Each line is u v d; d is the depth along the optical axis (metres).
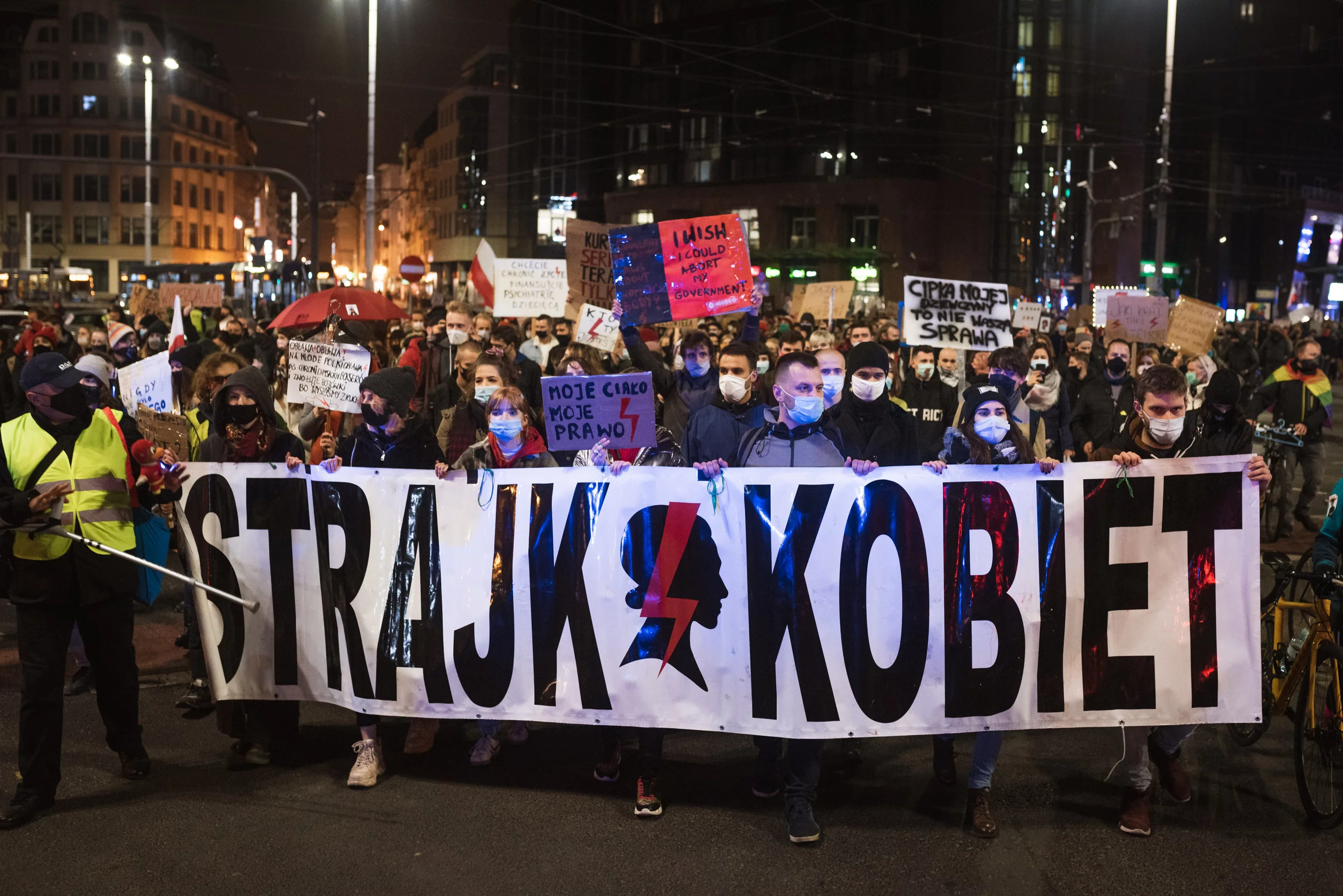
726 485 4.91
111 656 5.09
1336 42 88.81
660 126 72.56
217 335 13.58
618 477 5.03
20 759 4.77
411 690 5.20
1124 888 4.21
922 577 4.83
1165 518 4.84
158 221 96.12
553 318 13.27
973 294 8.34
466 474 5.20
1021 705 4.82
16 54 94.69
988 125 62.16
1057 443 8.69
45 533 4.70
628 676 4.99
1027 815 4.86
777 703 4.84
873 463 4.80
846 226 66.25
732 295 6.66
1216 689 4.82
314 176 29.73
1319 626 4.91
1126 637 4.84
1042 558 4.83
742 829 4.71
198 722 5.98
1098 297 18.50
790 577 4.85
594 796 5.06
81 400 4.92
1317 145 88.00
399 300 62.84
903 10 63.59
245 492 5.45
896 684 4.82
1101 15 64.25
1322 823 4.73
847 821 4.80
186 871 4.30
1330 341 37.62
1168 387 4.82
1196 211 78.94
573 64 85.94
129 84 94.31
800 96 66.75
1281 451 10.91
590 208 87.06
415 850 4.50
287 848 4.50
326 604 5.36
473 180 92.69
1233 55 80.06
